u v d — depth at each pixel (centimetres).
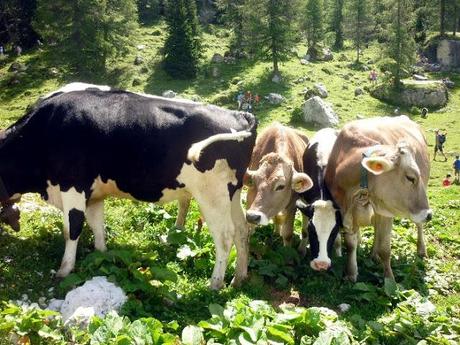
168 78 2455
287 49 2448
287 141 488
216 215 404
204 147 378
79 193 402
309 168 492
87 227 469
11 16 3039
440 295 465
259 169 428
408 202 401
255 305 370
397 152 399
